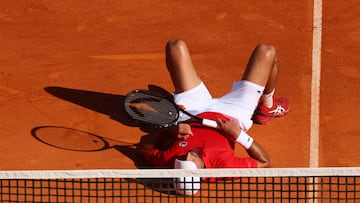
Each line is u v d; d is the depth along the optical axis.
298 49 32.03
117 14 33.25
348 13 33.19
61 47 32.12
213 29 32.72
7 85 30.75
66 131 29.23
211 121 26.78
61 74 31.17
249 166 26.44
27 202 26.66
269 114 29.36
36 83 30.83
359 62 31.70
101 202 26.72
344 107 30.28
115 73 31.22
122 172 23.12
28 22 32.97
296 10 33.25
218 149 26.45
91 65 31.50
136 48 32.12
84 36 32.53
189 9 33.41
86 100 30.27
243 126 27.80
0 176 23.28
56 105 30.09
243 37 32.44
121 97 30.41
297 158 28.66
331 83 31.05
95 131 29.27
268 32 32.59
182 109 27.14
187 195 26.48
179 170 23.14
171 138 27.88
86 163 28.23
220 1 33.59
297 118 29.89
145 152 27.50
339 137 29.36
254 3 33.50
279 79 31.06
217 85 30.83
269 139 29.19
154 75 31.19
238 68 31.41
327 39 32.38
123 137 29.06
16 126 29.41
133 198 26.75
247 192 27.05
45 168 28.11
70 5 33.53
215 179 26.62
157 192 26.92
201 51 31.97
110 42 32.34
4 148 28.78
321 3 33.47
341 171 23.17
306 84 30.94
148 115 26.95
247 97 27.80
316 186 27.28
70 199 26.80
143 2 33.62
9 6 33.47
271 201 26.97
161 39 32.47
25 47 32.06
